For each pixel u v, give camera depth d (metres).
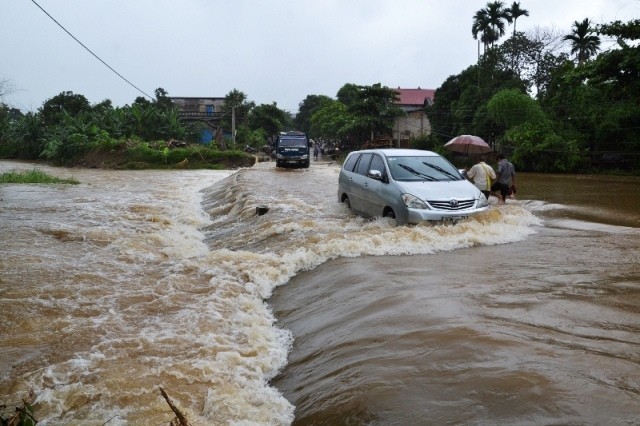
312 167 33.75
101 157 40.62
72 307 6.12
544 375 3.38
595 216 11.67
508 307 5.01
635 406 2.95
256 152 54.88
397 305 5.21
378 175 10.02
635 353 3.83
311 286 6.70
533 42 41.66
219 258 7.96
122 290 6.80
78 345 4.99
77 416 3.71
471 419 3.01
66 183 23.70
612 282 5.92
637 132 29.88
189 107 73.56
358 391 3.55
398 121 55.06
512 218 9.96
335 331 4.97
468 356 3.82
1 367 4.57
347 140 55.47
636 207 13.39
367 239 8.09
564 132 31.73
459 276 6.27
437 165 10.31
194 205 17.31
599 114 31.05
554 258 7.25
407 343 4.21
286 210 12.30
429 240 8.18
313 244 8.23
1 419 2.71
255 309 6.20
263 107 72.38
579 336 4.22
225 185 20.95
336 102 69.38
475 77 43.38
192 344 4.95
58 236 10.36
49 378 4.30
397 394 3.40
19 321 5.65
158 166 39.69
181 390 4.05
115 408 3.79
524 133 31.41
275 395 4.00
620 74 25.50
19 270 7.67
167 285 6.95
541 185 21.00
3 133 51.75
